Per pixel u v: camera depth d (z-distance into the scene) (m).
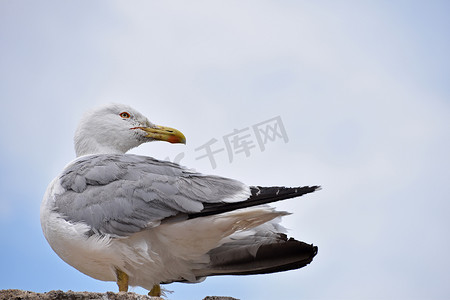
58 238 7.76
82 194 7.82
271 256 8.37
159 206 7.62
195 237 7.75
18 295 6.13
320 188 7.54
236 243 8.37
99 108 9.75
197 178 7.88
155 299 6.32
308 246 8.27
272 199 7.54
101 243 7.57
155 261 7.91
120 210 7.61
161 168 7.96
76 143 9.66
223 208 7.57
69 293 6.20
